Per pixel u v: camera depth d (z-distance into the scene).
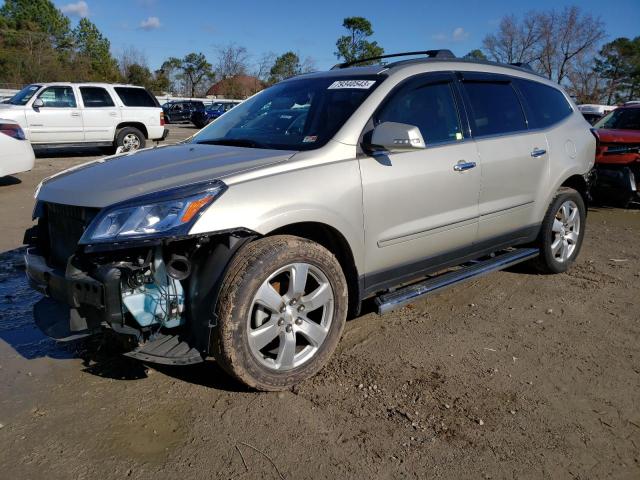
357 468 2.50
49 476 2.42
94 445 2.63
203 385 3.15
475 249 4.26
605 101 50.69
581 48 42.84
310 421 2.83
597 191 8.59
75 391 3.09
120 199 2.76
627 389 3.19
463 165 3.89
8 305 4.31
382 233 3.46
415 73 3.84
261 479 2.42
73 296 2.74
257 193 2.88
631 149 8.14
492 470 2.50
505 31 43.84
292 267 3.00
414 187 3.57
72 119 13.94
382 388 3.14
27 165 9.38
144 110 15.08
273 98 4.17
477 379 3.27
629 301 4.57
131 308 2.72
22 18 56.00
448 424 2.82
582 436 2.75
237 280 2.79
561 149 4.87
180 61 51.72
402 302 3.60
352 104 3.55
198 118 31.95
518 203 4.48
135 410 2.91
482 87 4.33
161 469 2.47
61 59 42.75
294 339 3.06
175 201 2.70
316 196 3.08
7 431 2.72
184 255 2.81
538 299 4.57
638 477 2.47
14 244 5.96
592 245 6.42
